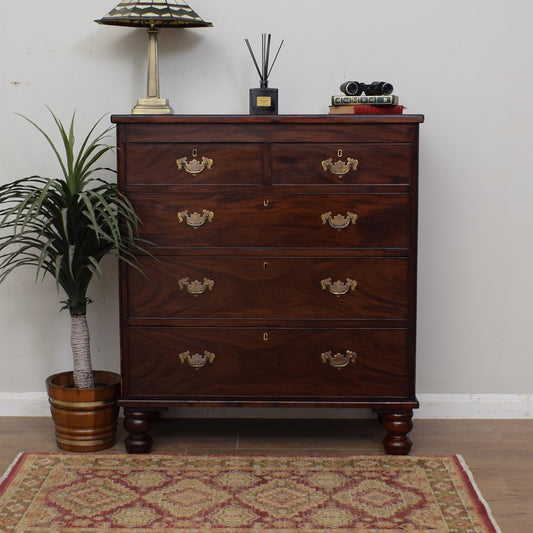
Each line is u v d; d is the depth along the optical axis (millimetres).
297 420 2812
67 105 2740
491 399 2826
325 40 2713
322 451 2512
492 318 2824
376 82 2576
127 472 2303
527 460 2436
